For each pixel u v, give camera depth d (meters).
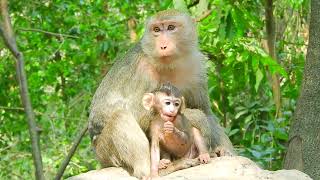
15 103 16.69
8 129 16.75
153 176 7.02
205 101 8.12
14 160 17.22
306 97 8.59
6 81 16.59
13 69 16.44
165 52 7.43
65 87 18.23
